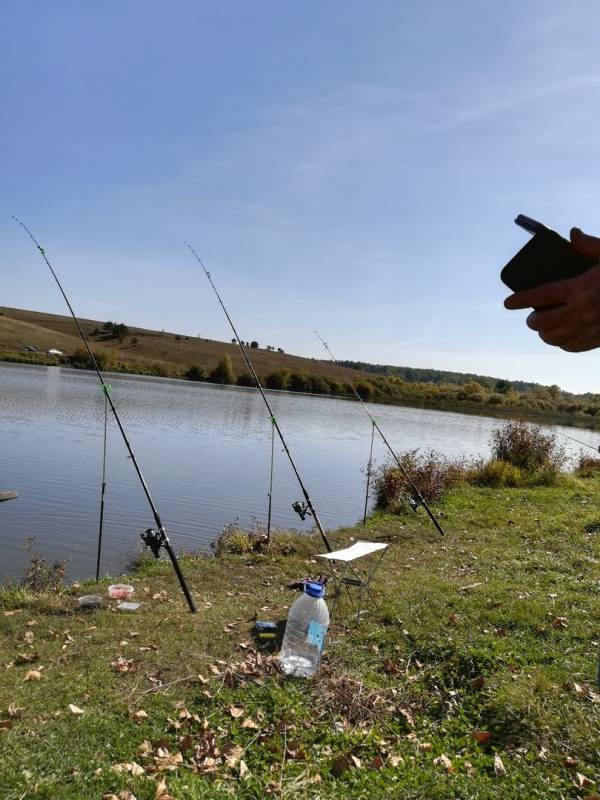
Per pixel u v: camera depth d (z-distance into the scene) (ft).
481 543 32.12
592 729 13.26
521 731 13.48
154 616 19.90
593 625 18.98
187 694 14.78
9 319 314.76
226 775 11.80
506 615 19.84
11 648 17.11
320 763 12.30
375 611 20.54
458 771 12.16
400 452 80.18
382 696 15.07
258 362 306.55
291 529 36.78
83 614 19.85
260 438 83.10
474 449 90.17
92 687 14.83
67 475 47.62
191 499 43.55
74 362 241.96
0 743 11.96
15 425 73.31
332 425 111.86
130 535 33.45
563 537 33.12
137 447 65.36
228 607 21.11
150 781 11.18
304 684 15.40
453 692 15.30
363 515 42.45
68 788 10.77
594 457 74.84
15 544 30.32
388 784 11.58
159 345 326.85
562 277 3.41
